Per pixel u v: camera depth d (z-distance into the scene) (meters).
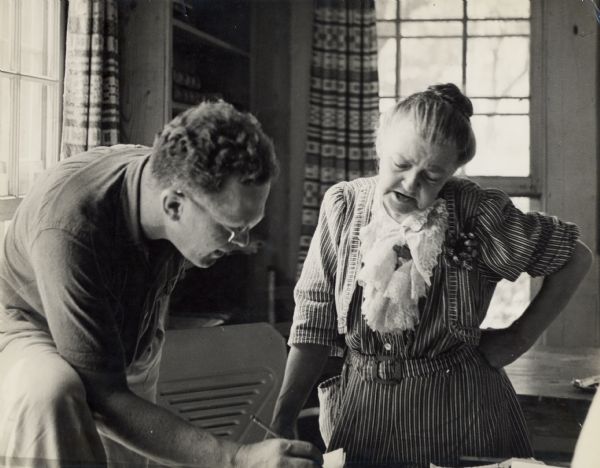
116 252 1.27
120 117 1.55
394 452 1.35
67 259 1.22
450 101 1.30
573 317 1.46
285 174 1.63
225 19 1.60
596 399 0.93
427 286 1.32
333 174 1.61
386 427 1.35
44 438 1.21
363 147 1.60
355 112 1.59
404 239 1.32
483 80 1.52
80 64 1.53
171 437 1.24
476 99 1.52
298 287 1.41
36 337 1.28
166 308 1.47
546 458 1.33
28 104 1.56
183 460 1.23
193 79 1.61
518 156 1.52
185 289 1.64
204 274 1.66
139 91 1.55
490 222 1.32
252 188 1.23
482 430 1.34
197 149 1.21
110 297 1.26
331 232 1.38
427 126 1.30
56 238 1.23
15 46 1.57
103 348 1.24
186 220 1.26
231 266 1.67
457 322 1.32
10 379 1.25
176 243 1.28
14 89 1.55
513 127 1.52
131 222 1.27
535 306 1.36
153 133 1.54
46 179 1.31
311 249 1.41
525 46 1.50
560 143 1.50
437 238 1.31
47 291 1.23
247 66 1.60
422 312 1.32
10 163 1.57
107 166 1.32
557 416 1.37
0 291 1.31
